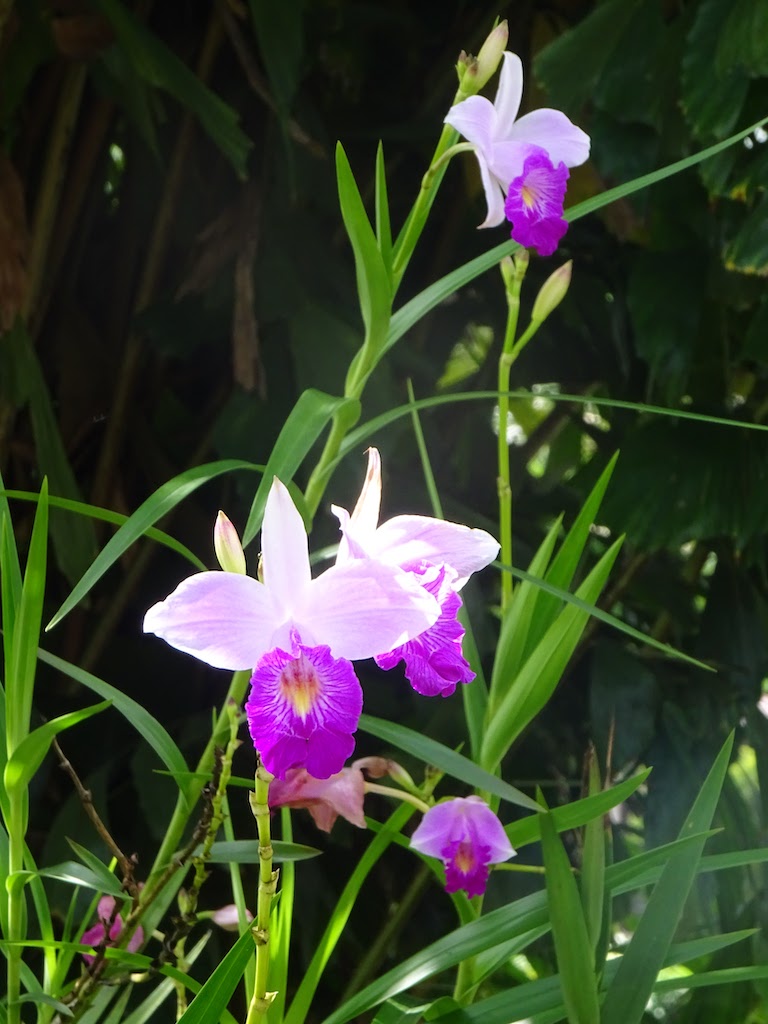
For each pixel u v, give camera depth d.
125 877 0.45
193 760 0.77
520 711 0.48
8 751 0.44
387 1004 0.48
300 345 0.77
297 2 0.70
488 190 0.51
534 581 0.43
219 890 0.80
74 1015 0.45
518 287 0.53
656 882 0.46
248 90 0.83
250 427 0.78
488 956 0.49
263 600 0.40
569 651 0.48
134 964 0.45
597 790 0.46
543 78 0.74
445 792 0.78
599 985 0.44
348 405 0.46
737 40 0.67
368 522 0.42
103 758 0.81
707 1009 0.77
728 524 0.79
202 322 0.82
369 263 0.46
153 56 0.69
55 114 0.79
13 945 0.44
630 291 0.81
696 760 0.82
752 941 0.76
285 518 0.40
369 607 0.40
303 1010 0.46
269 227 0.80
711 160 0.73
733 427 0.82
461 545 0.42
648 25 0.73
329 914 0.80
